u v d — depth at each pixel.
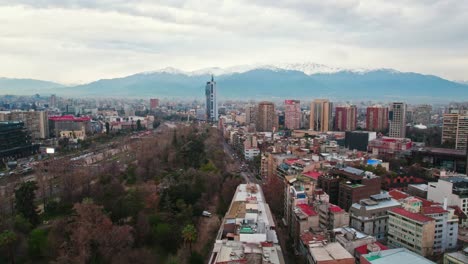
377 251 198.75
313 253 197.12
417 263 184.00
